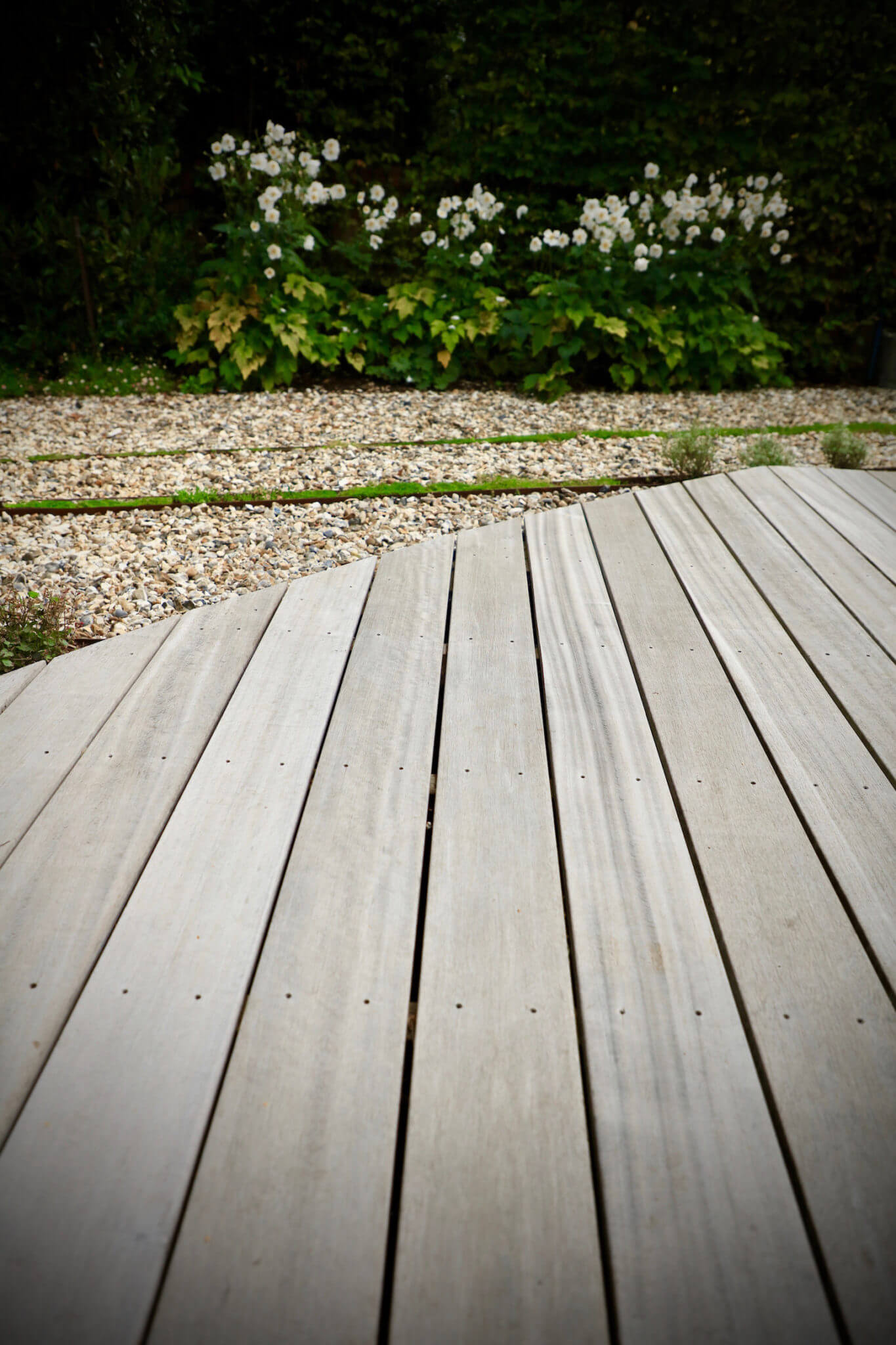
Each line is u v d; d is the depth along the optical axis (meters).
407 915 1.46
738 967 1.37
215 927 1.42
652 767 1.88
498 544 3.17
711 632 2.50
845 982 1.35
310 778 1.81
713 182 6.72
